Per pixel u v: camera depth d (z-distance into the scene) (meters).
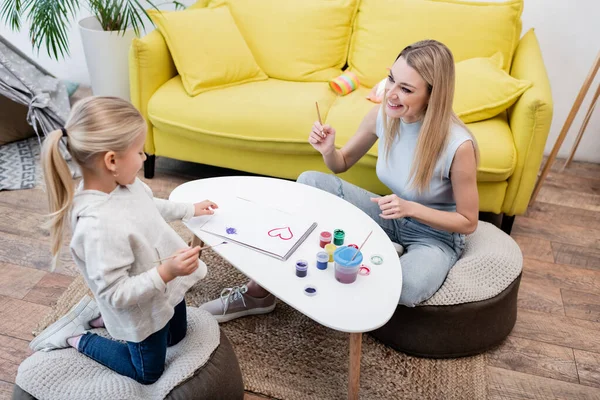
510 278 1.74
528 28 2.76
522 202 2.19
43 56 3.51
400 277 1.46
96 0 2.71
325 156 1.87
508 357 1.75
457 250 1.79
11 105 2.78
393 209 1.56
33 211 2.33
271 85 2.57
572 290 2.06
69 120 1.15
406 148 1.70
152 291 1.18
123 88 2.85
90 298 1.56
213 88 2.48
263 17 2.64
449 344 1.69
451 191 1.70
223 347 1.47
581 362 1.75
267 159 2.41
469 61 2.33
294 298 1.36
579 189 2.75
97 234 1.13
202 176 2.71
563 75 2.82
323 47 2.62
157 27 2.50
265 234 1.57
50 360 1.41
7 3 2.78
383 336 1.75
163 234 1.29
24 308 1.84
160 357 1.37
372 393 1.60
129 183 1.22
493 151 2.07
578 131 2.93
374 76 2.56
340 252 1.41
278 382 1.62
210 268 2.05
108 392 1.32
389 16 2.52
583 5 2.62
